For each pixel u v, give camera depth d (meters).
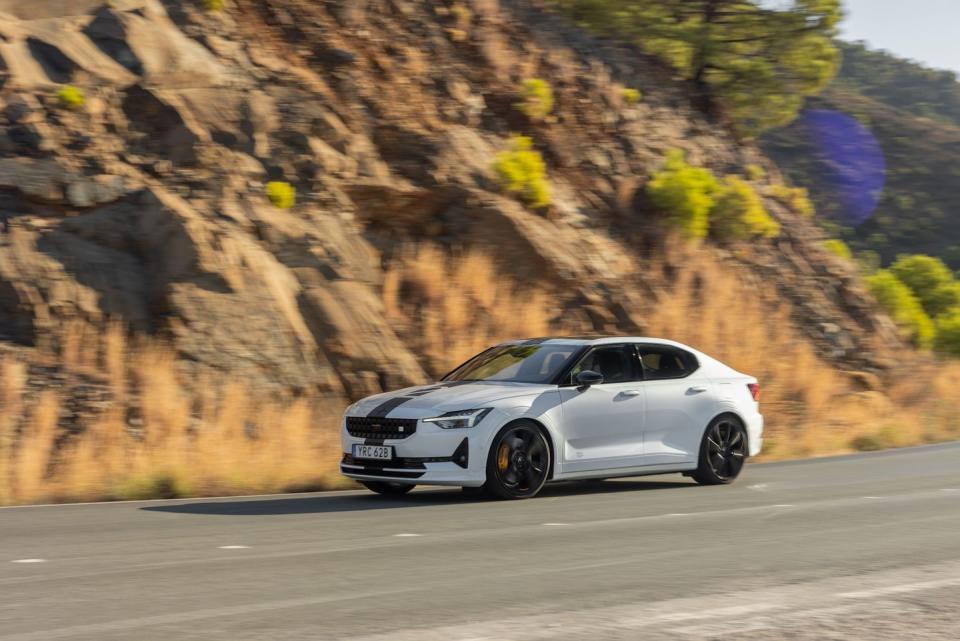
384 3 23.94
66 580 6.17
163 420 13.79
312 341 16.38
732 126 30.19
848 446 16.92
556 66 26.02
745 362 20.89
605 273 21.02
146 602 5.57
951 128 89.00
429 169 20.53
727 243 24.83
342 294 17.27
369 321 17.08
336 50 21.86
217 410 14.45
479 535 7.95
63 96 17.55
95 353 14.71
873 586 6.07
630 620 5.20
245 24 21.17
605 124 25.44
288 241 17.58
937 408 22.53
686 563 6.77
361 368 16.45
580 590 5.92
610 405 10.84
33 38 18.38
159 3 20.44
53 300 15.05
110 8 19.47
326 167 19.14
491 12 26.27
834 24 29.98
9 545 7.50
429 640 4.79
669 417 11.23
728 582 6.17
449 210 20.19
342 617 5.23
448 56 23.80
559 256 20.38
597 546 7.44
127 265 16.06
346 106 20.83
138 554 7.10
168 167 17.69
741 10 29.86
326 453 13.54
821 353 23.78
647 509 9.48
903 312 28.22
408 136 20.98
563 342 11.41
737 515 9.08
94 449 12.59
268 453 12.83
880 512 9.27
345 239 18.25
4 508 9.73
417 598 5.69
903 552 7.21
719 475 11.62
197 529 8.29
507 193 21.12
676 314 20.88
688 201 23.45
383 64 22.38
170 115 18.28
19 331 14.68
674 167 24.58
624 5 29.45
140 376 14.53
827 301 25.52
